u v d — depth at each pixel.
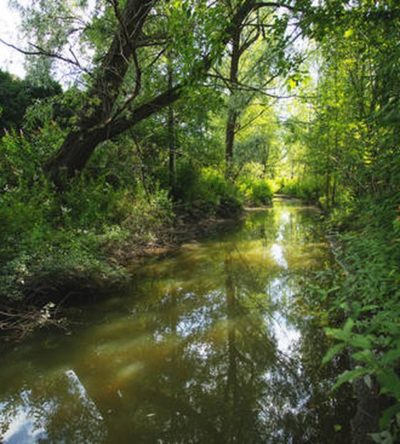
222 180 17.28
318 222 12.78
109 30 7.79
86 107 7.68
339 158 8.75
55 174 7.38
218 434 2.67
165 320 4.73
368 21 4.16
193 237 11.07
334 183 12.89
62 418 2.87
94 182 8.00
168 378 3.42
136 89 6.78
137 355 3.83
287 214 18.16
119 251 7.56
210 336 4.30
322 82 9.82
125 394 3.17
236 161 19.09
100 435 2.67
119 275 5.84
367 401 2.70
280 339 4.18
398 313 2.04
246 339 4.22
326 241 9.25
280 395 3.12
